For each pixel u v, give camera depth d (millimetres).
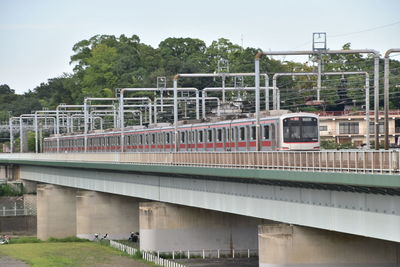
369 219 70375
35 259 129500
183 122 137750
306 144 104438
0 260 130625
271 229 85562
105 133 178125
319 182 73312
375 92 83000
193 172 103312
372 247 83875
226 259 119125
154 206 122812
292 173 78250
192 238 122312
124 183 140375
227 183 99500
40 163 193250
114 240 152875
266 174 83625
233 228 122500
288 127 103875
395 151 64812
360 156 70188
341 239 84188
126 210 157875
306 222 81312
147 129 151125
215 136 121688
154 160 123562
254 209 93062
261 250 86375
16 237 182125
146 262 117688
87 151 192875
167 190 121000
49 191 175000
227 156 98062
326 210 77312
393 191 65000
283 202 85875
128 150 162000
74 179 171500
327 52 84125
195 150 128875
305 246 84375
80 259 127188
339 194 74750
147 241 123312
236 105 140750
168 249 122438
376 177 64688
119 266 116562
